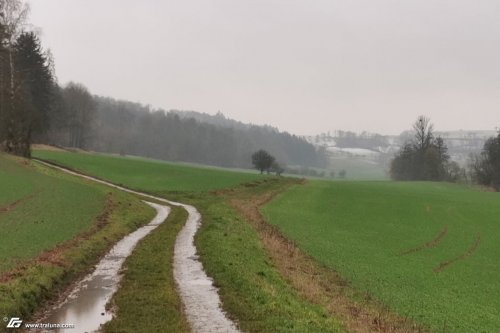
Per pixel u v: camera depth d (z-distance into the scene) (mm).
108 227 34062
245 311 16531
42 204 40438
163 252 26594
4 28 76125
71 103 149500
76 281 20969
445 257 36625
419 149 149625
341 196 69562
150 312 16312
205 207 52688
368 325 17734
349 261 31156
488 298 26281
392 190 86375
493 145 132875
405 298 23984
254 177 88812
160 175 83688
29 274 19359
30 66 100812
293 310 17047
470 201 74562
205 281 20922
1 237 27562
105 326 14969
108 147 199125
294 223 45000
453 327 20078
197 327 15242
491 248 41156
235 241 30062
